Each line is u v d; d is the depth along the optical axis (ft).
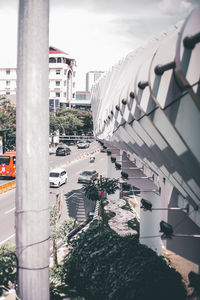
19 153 20.27
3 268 33.47
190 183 22.21
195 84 14.64
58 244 54.08
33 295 21.25
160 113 20.40
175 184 27.66
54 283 38.78
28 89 19.71
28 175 20.21
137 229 65.72
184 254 37.17
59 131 245.65
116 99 34.99
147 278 32.60
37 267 21.06
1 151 145.48
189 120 17.04
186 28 13.65
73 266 40.96
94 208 79.10
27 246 20.80
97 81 81.05
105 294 35.17
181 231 35.14
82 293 37.88
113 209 80.59
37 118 19.94
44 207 20.81
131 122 28.73
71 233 59.41
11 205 79.05
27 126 19.92
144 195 49.90
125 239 43.27
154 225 50.24
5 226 62.90
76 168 140.46
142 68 20.38
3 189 96.89
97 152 203.92
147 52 27.27
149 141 26.78
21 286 21.43
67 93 306.55
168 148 22.71
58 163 154.30
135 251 39.55
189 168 19.92
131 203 88.58
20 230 20.79
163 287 31.53
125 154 60.59
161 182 40.37
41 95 19.92
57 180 100.22
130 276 34.24
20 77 19.84
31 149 20.04
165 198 38.22
